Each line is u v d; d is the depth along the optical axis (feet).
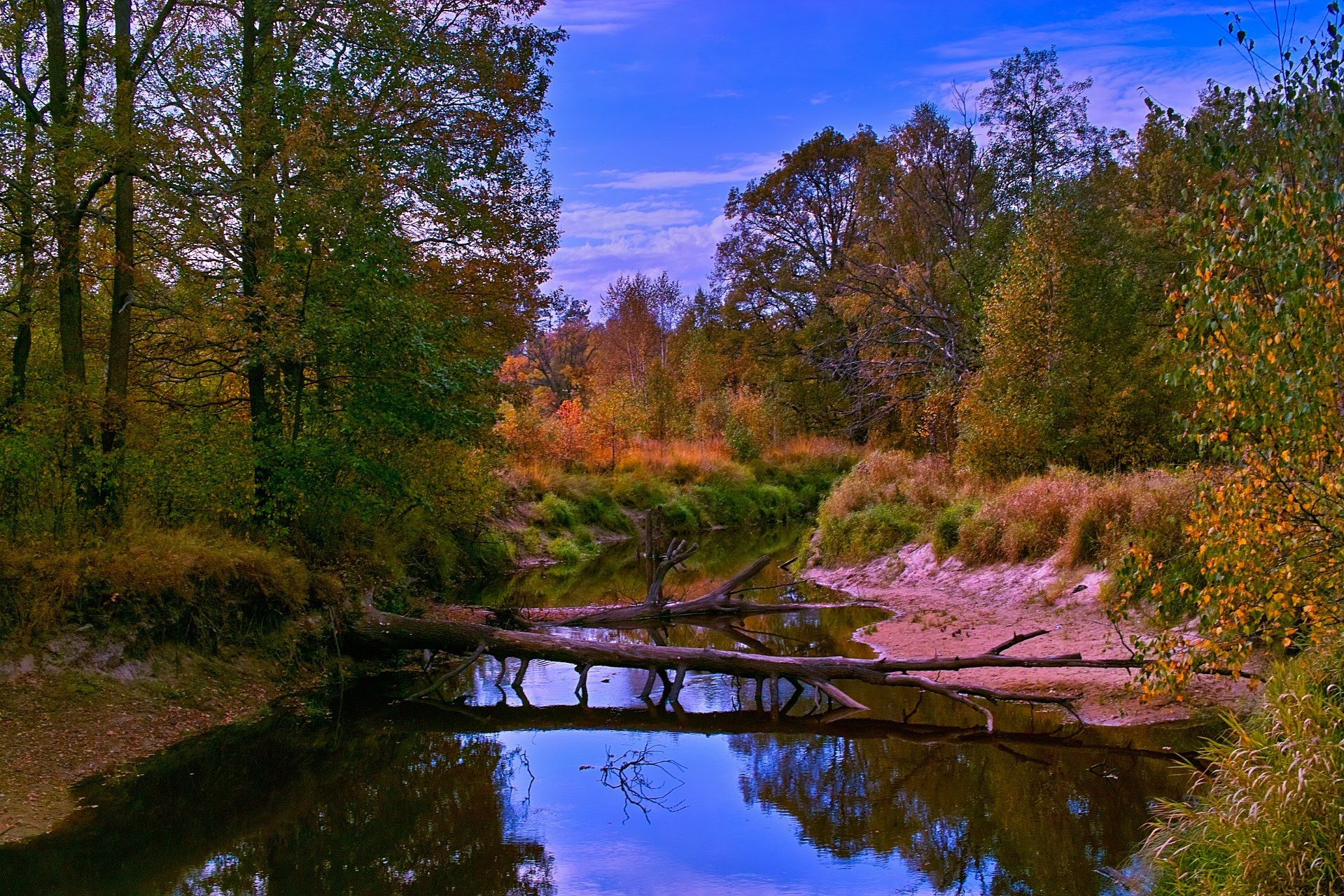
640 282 154.40
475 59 43.78
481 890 19.58
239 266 36.86
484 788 25.58
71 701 26.55
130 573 29.22
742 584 58.59
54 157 29.78
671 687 33.96
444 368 38.73
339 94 39.04
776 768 26.73
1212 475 19.02
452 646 35.32
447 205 43.45
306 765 26.99
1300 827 14.60
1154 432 54.80
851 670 31.71
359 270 35.45
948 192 102.63
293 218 34.78
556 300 54.03
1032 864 19.89
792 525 93.20
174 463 33.27
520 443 82.07
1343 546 17.60
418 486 41.09
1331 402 16.48
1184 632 31.35
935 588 49.39
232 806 23.81
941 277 99.66
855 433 123.13
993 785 24.54
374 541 42.09
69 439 31.04
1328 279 16.62
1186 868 16.97
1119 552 39.01
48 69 32.63
